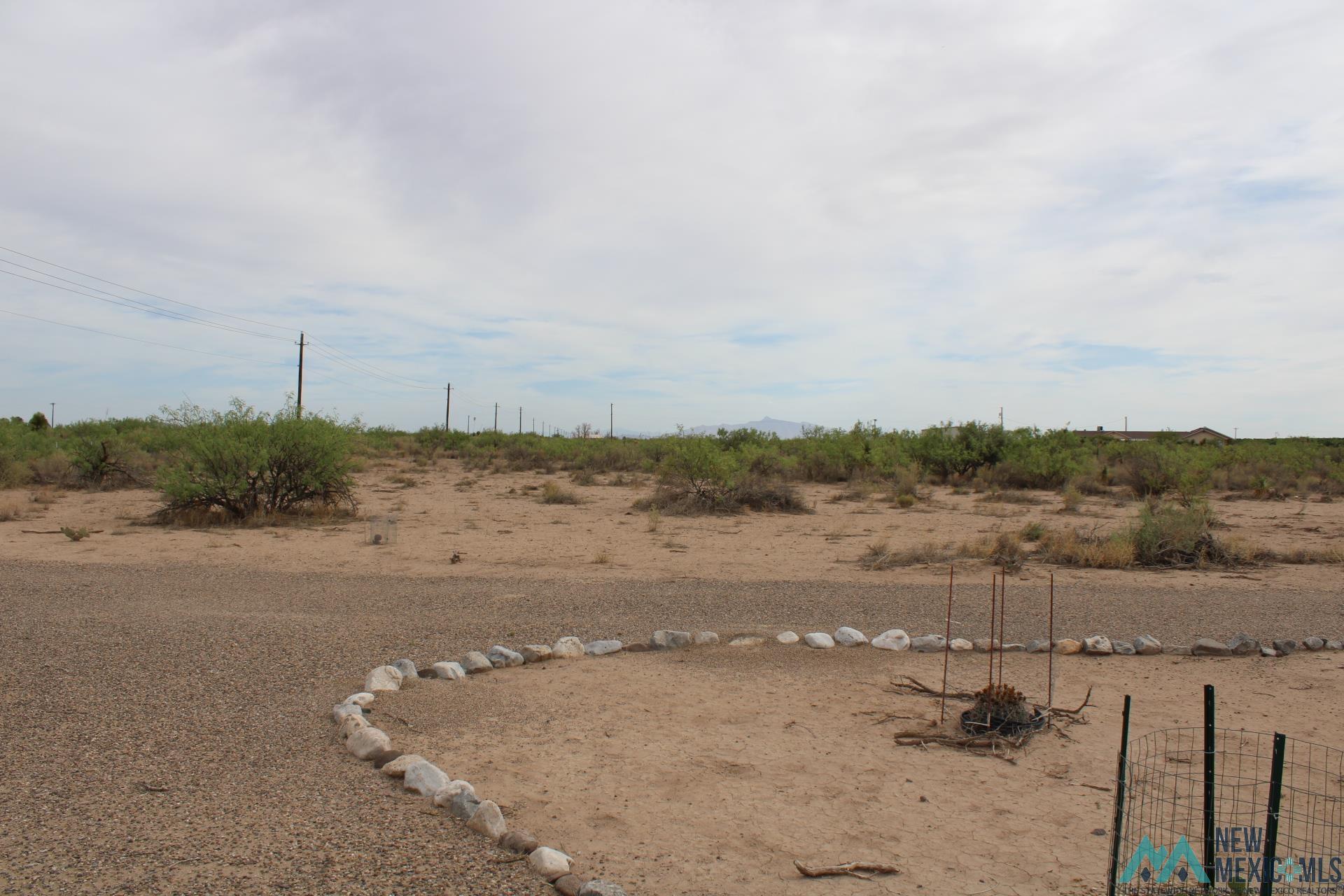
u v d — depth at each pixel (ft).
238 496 61.77
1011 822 15.34
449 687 22.98
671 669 25.25
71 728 18.89
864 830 14.97
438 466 123.85
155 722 19.40
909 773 17.66
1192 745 19.42
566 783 16.81
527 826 14.84
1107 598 36.40
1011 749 18.95
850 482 98.78
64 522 58.85
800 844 14.37
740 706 21.86
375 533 51.88
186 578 38.70
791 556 48.01
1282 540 55.31
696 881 13.01
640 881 12.96
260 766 16.99
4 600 32.71
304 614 31.30
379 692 22.07
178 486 59.47
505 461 131.95
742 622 31.53
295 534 54.70
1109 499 83.56
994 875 13.38
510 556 46.93
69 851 13.19
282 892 12.08
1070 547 46.98
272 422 63.67
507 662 25.32
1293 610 34.19
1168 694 23.39
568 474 112.68
